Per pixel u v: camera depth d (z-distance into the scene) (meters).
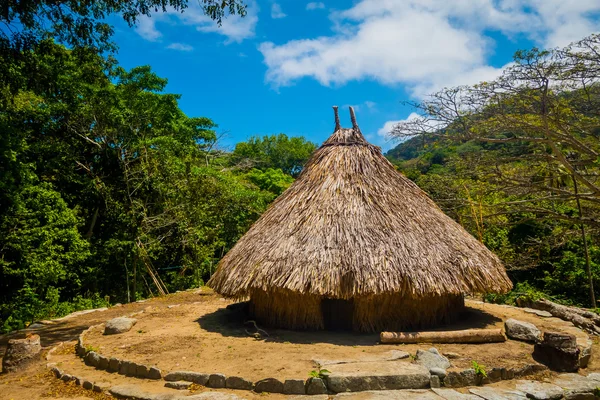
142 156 16.25
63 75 13.86
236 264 7.43
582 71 11.35
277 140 44.59
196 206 17.00
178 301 12.18
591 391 4.96
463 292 6.69
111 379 5.42
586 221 13.48
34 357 6.39
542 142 13.30
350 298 6.97
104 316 10.65
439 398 4.58
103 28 9.95
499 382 5.15
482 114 13.54
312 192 7.88
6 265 11.31
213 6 9.23
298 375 5.03
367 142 8.80
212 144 25.78
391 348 6.07
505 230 17.19
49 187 13.49
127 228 15.73
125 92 16.50
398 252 6.71
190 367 5.43
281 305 7.35
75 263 14.43
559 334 5.68
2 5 8.45
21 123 13.86
